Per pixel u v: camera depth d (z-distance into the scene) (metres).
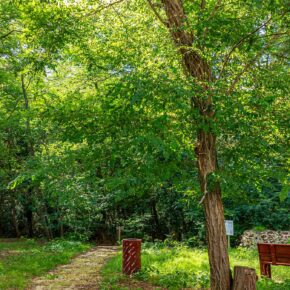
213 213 6.25
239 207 15.69
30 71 7.07
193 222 18.38
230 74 6.73
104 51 7.20
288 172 6.48
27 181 21.22
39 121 6.66
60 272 9.39
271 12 5.62
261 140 5.61
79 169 6.28
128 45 7.03
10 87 16.45
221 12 6.06
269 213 15.27
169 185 17.92
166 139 5.11
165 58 6.23
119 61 6.35
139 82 4.73
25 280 8.21
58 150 8.59
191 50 6.03
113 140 5.80
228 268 6.20
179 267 9.00
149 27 7.50
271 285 7.05
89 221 20.70
